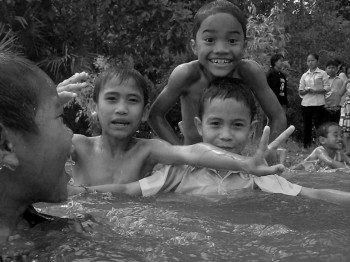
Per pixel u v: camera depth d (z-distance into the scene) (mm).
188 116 1462
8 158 507
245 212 780
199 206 849
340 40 6465
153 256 489
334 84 3842
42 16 3023
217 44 1334
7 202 543
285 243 554
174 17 3146
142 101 1214
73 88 1025
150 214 709
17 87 507
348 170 1748
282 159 1745
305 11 6684
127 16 3227
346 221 716
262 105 1485
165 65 4461
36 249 503
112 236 559
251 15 4062
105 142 1228
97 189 1073
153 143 1210
